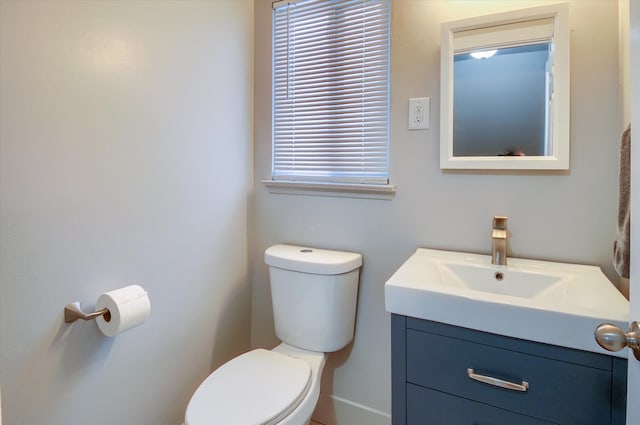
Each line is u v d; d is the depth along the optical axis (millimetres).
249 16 1733
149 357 1307
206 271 1546
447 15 1359
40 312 979
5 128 891
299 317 1492
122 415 1215
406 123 1448
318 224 1656
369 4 1497
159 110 1297
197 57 1448
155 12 1268
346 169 1589
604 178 1171
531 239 1279
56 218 1005
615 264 873
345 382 1635
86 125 1067
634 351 590
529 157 1241
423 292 981
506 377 901
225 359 1677
